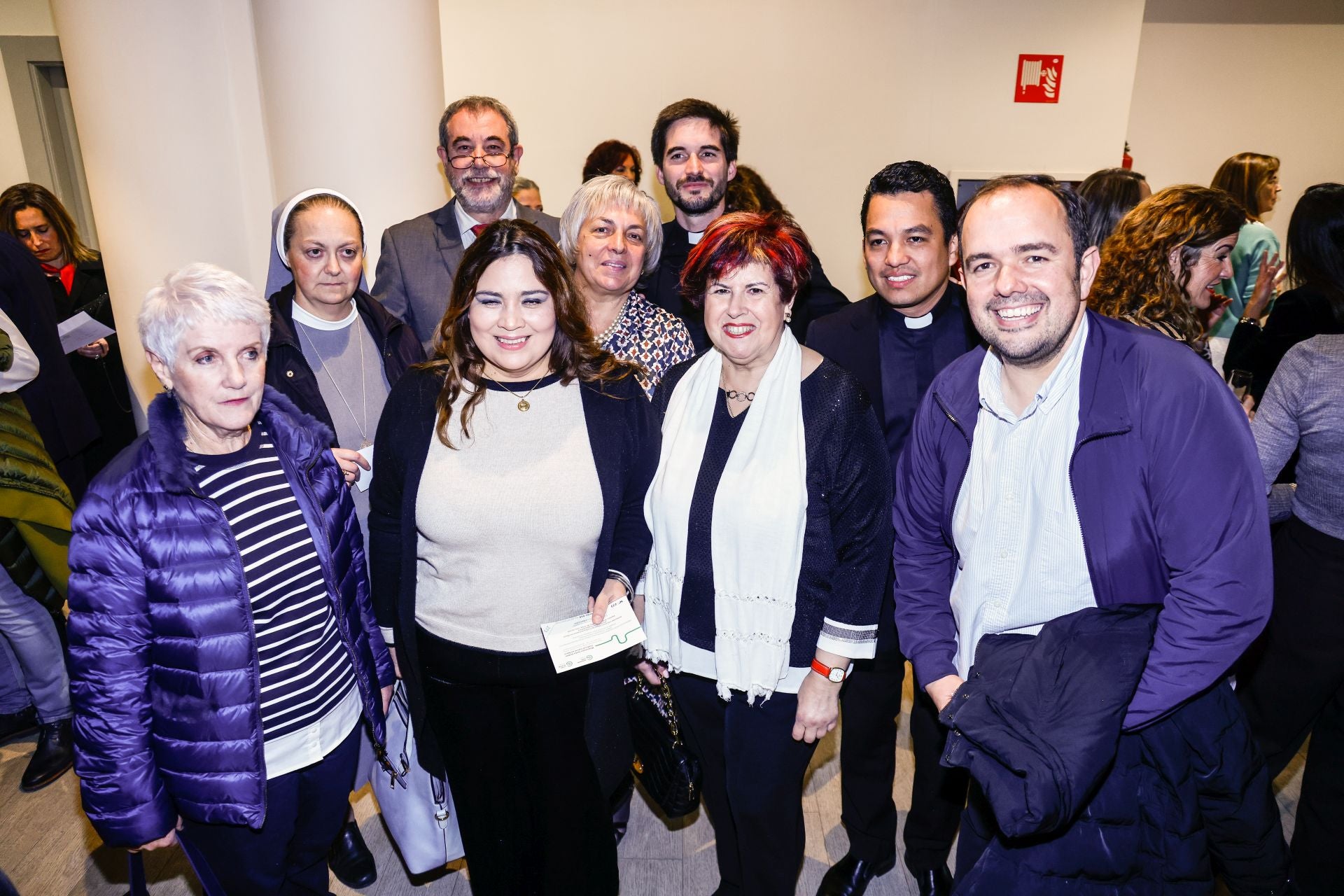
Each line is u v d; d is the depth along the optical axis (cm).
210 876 149
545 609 158
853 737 195
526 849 174
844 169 518
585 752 168
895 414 195
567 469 157
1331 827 176
